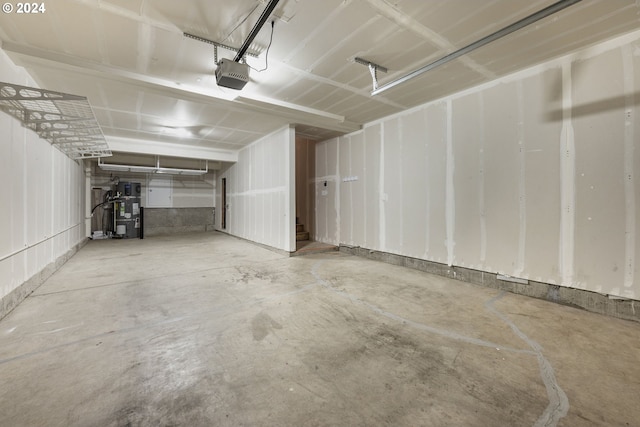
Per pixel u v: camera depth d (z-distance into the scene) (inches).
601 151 111.6
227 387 67.4
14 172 114.3
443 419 57.6
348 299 128.0
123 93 154.8
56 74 130.2
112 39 104.1
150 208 382.9
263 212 274.4
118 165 304.5
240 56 113.0
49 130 140.9
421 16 93.9
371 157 217.5
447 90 156.7
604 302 111.1
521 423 56.3
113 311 113.1
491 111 144.6
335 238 257.8
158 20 93.5
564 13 92.5
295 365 76.7
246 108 177.0
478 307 118.4
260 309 116.2
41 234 147.3
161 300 126.0
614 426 55.4
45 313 110.6
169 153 291.9
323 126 219.0
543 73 126.3
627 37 105.0
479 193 150.5
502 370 74.2
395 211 198.1
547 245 126.5
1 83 91.7
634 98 104.0
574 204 118.6
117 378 70.6
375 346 86.7
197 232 405.4
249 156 301.7
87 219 317.7
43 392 64.9
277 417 58.1
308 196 297.6
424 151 177.9
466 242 156.6
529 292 132.0
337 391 66.2
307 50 114.5
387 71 133.9
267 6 83.6
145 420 57.1
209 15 91.8
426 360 79.0
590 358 79.7
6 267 108.9
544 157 126.7
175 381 69.6
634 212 104.7
